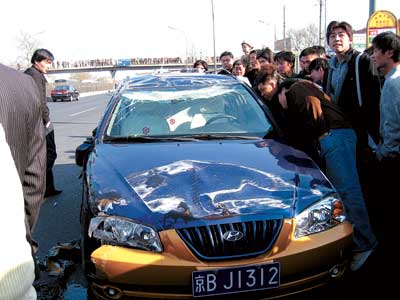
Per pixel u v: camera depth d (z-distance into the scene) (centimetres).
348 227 267
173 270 230
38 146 185
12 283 126
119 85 446
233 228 238
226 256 234
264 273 235
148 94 409
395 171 359
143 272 232
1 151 130
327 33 394
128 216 246
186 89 418
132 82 443
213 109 390
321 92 355
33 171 184
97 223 252
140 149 330
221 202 251
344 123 350
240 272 232
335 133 343
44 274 351
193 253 233
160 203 252
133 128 371
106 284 239
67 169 750
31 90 179
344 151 338
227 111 389
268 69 423
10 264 125
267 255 238
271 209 248
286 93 365
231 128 372
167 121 377
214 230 237
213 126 374
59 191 594
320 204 261
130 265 233
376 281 304
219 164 296
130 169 293
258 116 384
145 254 235
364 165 394
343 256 260
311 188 272
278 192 263
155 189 265
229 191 261
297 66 1429
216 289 232
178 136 360
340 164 337
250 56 654
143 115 383
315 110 343
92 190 276
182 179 275
